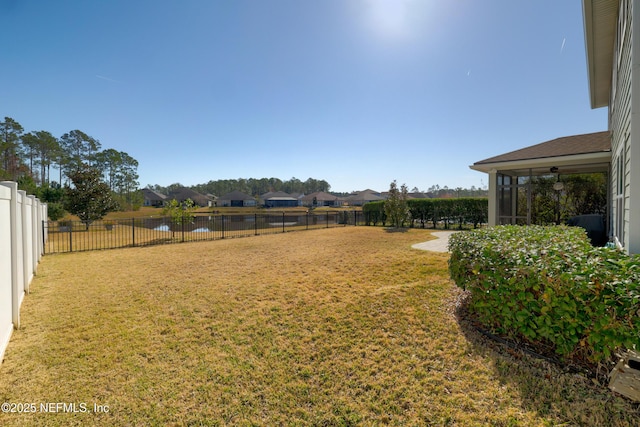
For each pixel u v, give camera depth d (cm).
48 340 316
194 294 462
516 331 282
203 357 282
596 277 207
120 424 200
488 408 203
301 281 517
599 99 802
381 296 425
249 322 358
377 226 1689
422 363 262
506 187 944
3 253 304
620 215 411
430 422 194
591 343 213
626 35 331
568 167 843
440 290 440
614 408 193
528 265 260
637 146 271
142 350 295
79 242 1091
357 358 276
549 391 216
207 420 203
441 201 1489
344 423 199
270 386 239
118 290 486
